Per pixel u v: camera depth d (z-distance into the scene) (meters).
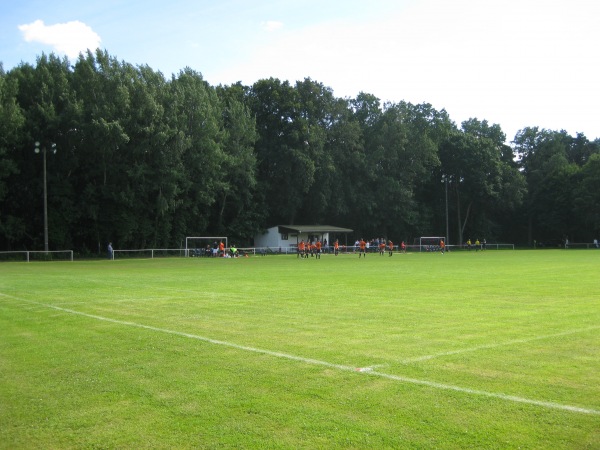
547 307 14.30
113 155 58.41
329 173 76.88
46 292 19.09
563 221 93.69
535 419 5.77
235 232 72.31
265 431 5.56
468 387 6.87
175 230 66.38
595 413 5.94
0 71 54.22
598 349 8.99
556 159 97.94
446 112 101.88
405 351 8.91
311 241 76.62
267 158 75.00
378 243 78.44
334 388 6.89
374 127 85.25
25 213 58.00
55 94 56.78
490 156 90.31
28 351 9.34
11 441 5.47
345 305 14.88
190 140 61.53
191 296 17.45
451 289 19.39
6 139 52.09
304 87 78.44
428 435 5.40
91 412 6.20
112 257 55.47
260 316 12.91
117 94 56.94
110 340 10.17
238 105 69.88
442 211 95.50
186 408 6.25
